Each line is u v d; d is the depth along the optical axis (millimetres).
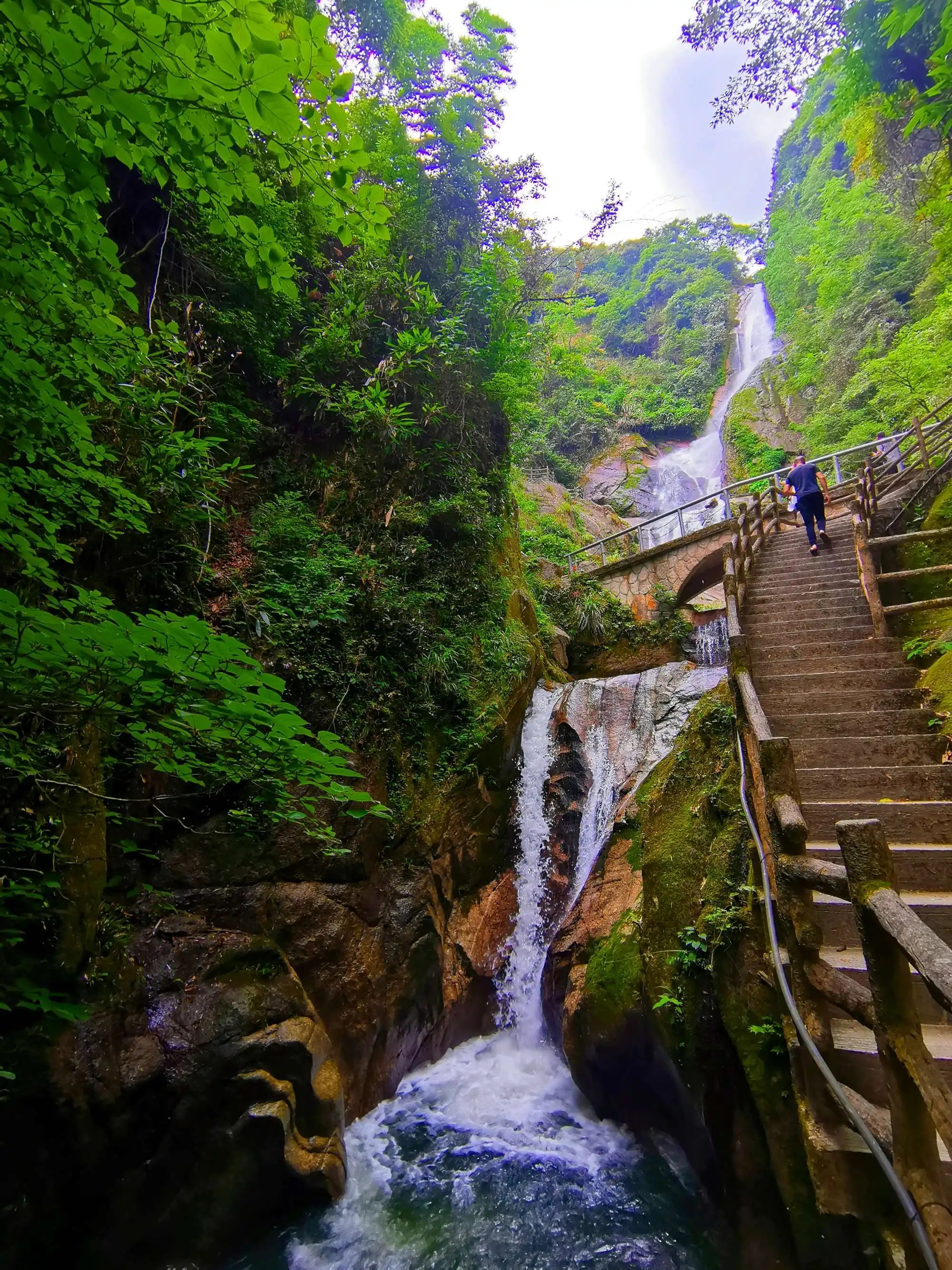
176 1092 3482
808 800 3873
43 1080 3061
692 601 15711
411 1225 3822
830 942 3109
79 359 2330
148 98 1489
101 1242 3291
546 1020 5621
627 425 26562
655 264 39906
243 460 5645
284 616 4953
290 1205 3799
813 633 5621
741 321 32969
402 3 8438
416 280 6926
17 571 2988
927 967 1487
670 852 4473
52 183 1669
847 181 22625
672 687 8000
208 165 1699
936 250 14539
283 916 4438
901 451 10945
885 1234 2203
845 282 18000
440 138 8375
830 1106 2463
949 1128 1573
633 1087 4469
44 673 1655
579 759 7656
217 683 1621
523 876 6965
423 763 5844
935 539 6027
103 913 3670
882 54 7652
